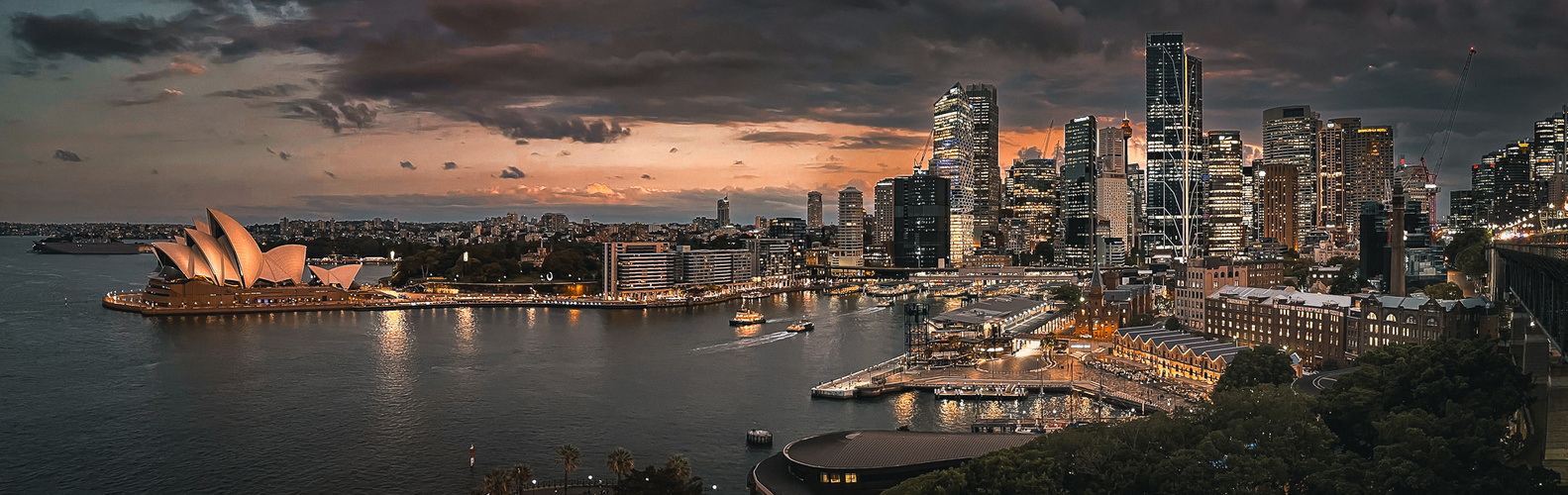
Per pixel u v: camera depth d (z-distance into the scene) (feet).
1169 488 454.40
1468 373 567.59
